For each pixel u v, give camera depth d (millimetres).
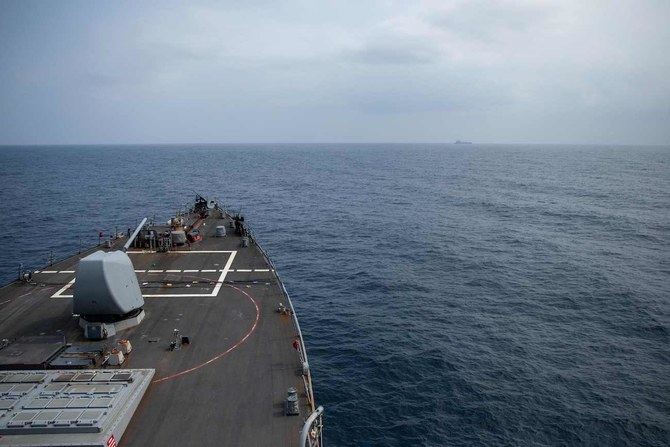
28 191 141875
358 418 30297
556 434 29016
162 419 19188
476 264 65188
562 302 50781
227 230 54250
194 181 179000
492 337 42031
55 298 32656
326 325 44469
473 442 28234
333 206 118625
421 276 59969
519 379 35031
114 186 158375
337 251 72938
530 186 165125
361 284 56812
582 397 32844
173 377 22406
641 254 71000
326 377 35062
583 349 39906
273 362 24047
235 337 26781
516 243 78125
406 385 34156
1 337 26484
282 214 106562
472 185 168625
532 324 45000
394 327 44031
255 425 18938
